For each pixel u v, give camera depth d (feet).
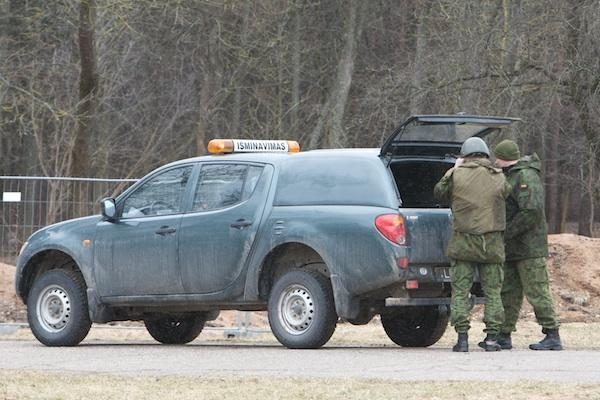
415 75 401.90
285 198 153.89
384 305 153.69
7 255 219.20
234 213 156.97
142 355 147.33
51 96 427.33
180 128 526.16
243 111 511.81
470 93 380.58
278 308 152.97
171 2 402.72
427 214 148.36
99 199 216.13
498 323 147.74
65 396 106.73
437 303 150.20
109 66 467.52
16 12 417.28
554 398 101.81
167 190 164.25
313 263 154.10
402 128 148.25
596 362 133.18
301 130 501.15
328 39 501.97
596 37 364.38
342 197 150.20
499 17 378.73
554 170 560.20
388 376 119.85
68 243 168.86
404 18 487.61
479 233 143.43
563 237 279.90
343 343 177.37
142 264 163.12
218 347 162.81
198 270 158.71
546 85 371.97
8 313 219.41
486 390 106.73
